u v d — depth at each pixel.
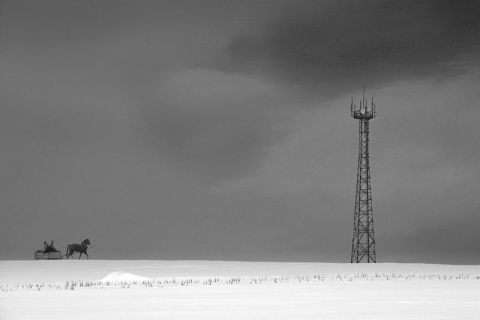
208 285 48.47
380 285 48.16
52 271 75.56
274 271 79.56
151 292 40.44
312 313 27.42
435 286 46.88
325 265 95.31
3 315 27.00
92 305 31.23
